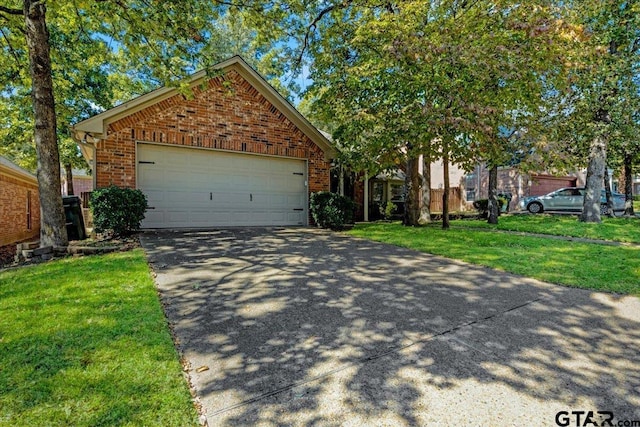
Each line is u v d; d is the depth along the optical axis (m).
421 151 9.22
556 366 2.51
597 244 7.61
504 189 22.41
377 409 2.01
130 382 2.19
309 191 11.60
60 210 6.50
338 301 3.87
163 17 6.71
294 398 2.12
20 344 2.64
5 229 9.55
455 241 7.91
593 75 9.55
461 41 7.61
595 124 10.64
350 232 9.64
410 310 3.61
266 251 6.58
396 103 8.57
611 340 2.94
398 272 5.15
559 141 10.07
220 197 10.06
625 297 4.03
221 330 3.08
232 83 10.05
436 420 1.92
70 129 8.03
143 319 3.16
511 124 8.99
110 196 7.55
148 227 9.04
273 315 3.44
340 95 9.75
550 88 10.06
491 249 6.93
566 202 18.06
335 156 11.72
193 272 4.95
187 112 9.41
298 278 4.75
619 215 16.33
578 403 2.09
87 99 15.52
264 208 10.84
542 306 3.75
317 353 2.68
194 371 2.41
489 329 3.15
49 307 3.43
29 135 15.78
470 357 2.63
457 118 7.54
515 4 7.61
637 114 10.82
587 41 8.20
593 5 9.34
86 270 4.83
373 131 9.21
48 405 1.94
